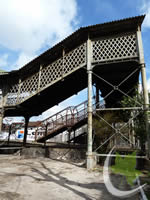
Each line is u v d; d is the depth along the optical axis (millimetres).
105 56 7926
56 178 4867
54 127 13531
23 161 8367
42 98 10961
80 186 4074
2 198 2988
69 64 8820
